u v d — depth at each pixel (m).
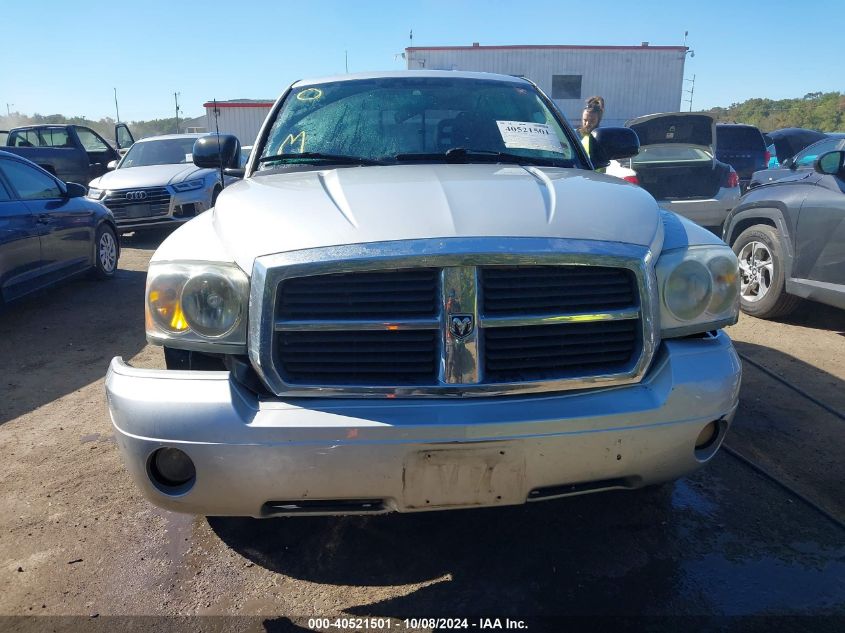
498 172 2.83
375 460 2.03
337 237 2.10
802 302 5.36
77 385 4.49
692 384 2.22
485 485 2.10
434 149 3.31
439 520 2.84
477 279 2.08
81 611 2.35
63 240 6.59
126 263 8.80
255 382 2.18
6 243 5.57
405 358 2.10
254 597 2.41
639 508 2.90
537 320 2.12
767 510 2.87
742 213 5.74
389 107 3.53
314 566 2.57
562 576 2.49
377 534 2.75
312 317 2.09
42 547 2.70
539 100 3.78
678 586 2.42
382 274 2.08
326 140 3.36
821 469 3.18
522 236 2.13
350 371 2.10
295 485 2.06
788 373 4.35
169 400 2.09
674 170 7.95
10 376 4.68
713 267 2.36
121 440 2.15
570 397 2.15
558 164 3.34
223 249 2.24
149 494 2.17
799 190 5.12
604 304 2.21
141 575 2.53
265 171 3.24
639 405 2.16
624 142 3.74
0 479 3.24
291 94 3.74
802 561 2.54
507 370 2.14
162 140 11.60
